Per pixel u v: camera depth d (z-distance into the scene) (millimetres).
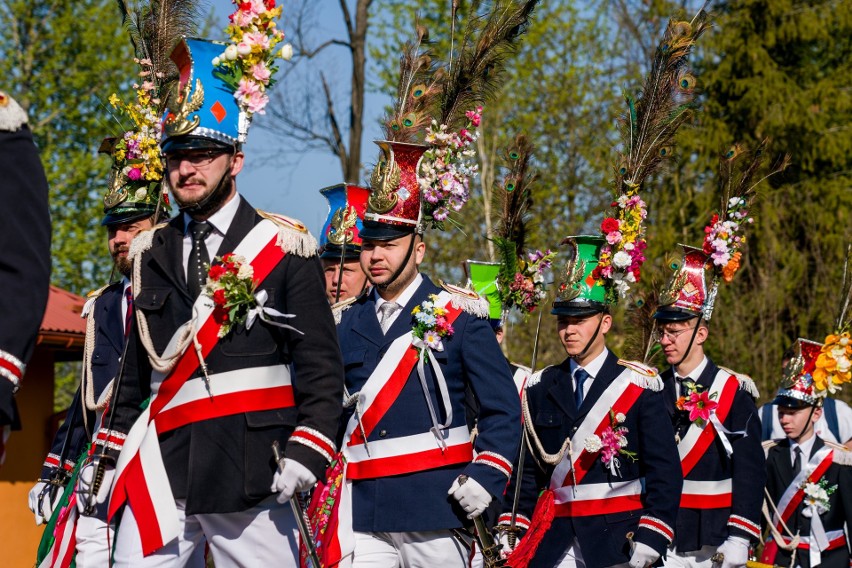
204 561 4816
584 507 6512
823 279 22094
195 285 4465
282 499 4309
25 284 3541
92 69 27047
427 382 5535
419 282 5754
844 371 8750
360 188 7484
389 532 5473
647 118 7312
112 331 6105
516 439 5473
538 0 6512
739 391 7723
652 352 8562
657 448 6453
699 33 7586
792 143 26141
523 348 20234
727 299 19875
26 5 27344
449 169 5895
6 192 3576
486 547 5570
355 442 5547
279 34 4609
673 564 7469
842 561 8711
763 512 8906
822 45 28266
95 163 25938
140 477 4406
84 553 5832
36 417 14438
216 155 4445
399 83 6426
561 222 24062
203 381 4387
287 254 4473
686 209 24344
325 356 4434
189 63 4418
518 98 24750
